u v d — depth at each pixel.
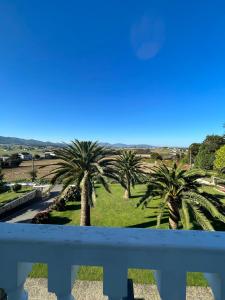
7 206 25.02
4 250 1.04
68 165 17.39
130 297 1.11
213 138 53.53
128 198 29.64
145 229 1.12
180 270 0.99
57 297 1.04
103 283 1.02
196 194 13.26
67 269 1.03
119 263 1.01
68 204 26.58
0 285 1.05
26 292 1.18
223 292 0.98
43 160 99.12
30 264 1.14
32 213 24.83
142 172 28.55
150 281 7.57
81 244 1.02
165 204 13.76
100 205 26.59
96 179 17.84
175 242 1.00
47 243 1.03
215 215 12.27
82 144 17.05
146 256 1.00
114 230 1.11
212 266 0.98
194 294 7.80
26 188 38.78
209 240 1.03
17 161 78.88
